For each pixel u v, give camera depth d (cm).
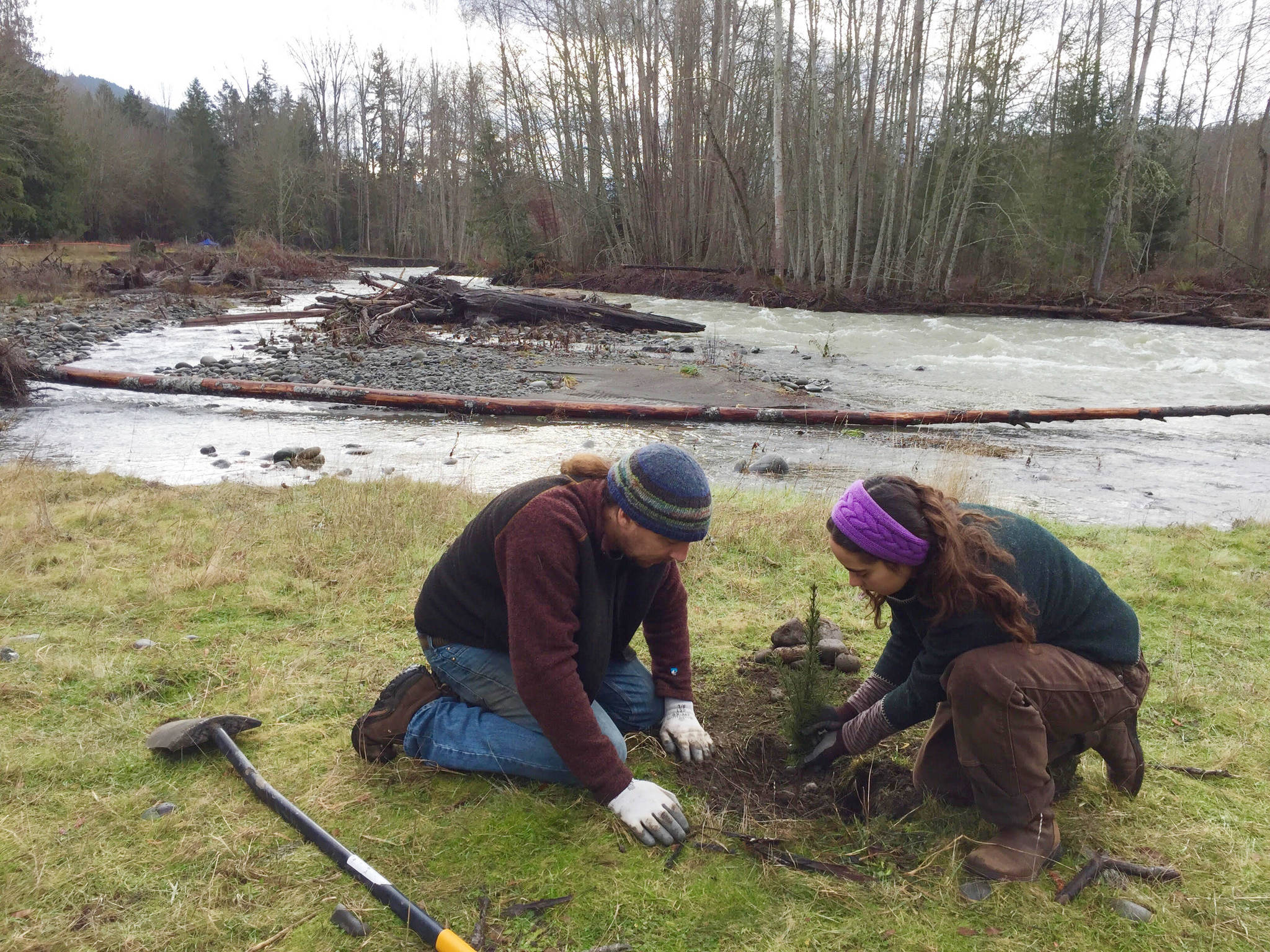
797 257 2847
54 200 4366
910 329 2048
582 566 241
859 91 2641
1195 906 220
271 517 530
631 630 279
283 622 389
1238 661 369
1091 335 1983
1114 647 230
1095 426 1033
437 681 283
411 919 208
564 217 3712
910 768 282
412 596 421
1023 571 223
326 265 3981
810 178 2644
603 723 265
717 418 1001
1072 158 2958
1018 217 2811
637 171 3481
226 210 7288
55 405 1012
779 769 285
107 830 242
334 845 234
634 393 1149
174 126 7875
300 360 1345
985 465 817
